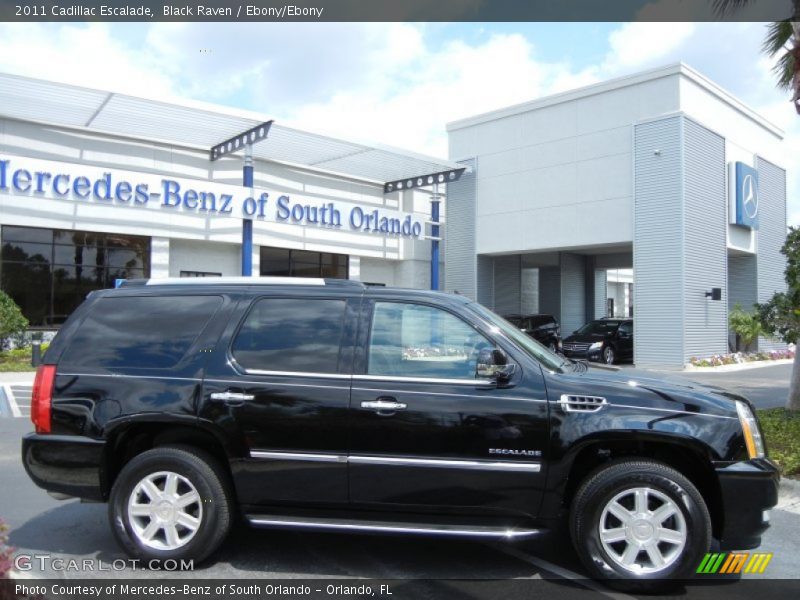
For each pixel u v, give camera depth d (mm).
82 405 4414
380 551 4750
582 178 22141
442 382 4250
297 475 4262
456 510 4180
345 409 4230
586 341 20891
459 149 25750
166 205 17641
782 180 26953
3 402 11977
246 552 4688
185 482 4348
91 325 4676
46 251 17484
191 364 4445
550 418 4102
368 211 22266
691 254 20109
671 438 4012
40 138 17500
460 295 4805
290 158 22047
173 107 16859
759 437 4207
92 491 4383
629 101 21062
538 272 28172
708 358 20766
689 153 20125
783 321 9703
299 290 4641
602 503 4066
